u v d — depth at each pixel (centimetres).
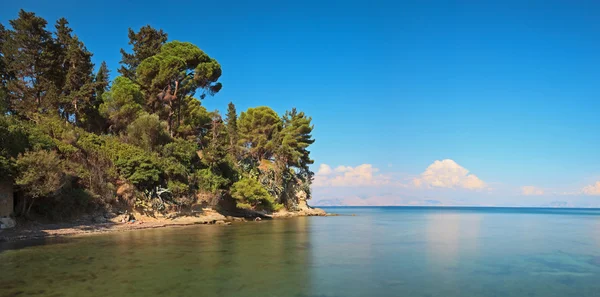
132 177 4766
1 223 3091
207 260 2291
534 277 2017
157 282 1695
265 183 8288
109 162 4709
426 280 1905
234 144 8438
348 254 2725
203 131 7725
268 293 1572
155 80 6178
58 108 5288
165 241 3156
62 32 5903
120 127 6000
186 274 1880
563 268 2289
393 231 5138
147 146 5375
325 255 2655
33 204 3609
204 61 6850
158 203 5022
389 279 1908
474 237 4322
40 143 3600
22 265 1998
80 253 2411
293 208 9569
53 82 5225
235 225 5375
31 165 3156
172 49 6606
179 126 6662
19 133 3434
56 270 1889
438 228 5938
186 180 5581
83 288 1553
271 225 5656
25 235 3098
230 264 2184
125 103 5947
